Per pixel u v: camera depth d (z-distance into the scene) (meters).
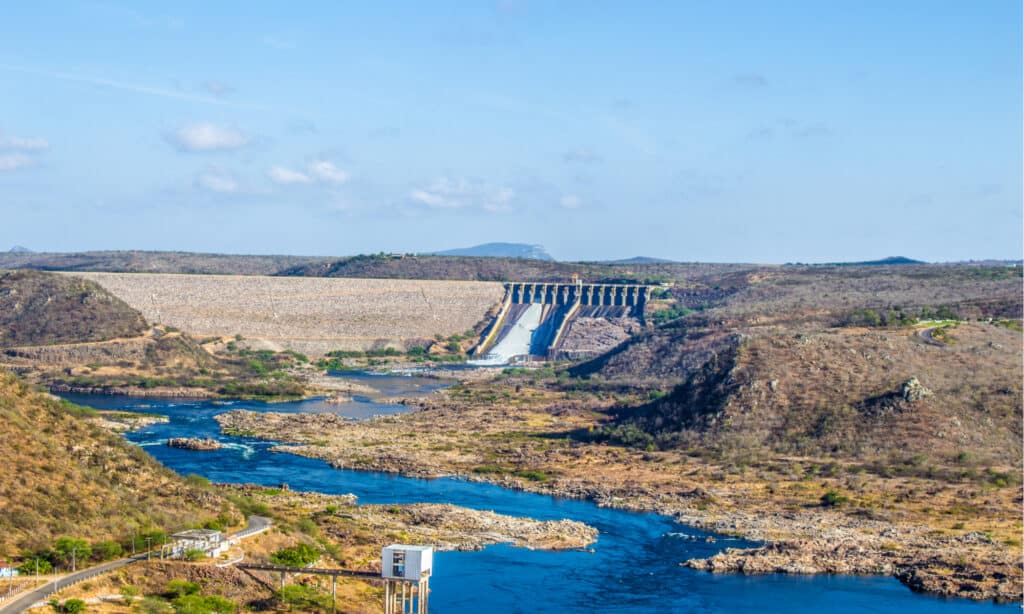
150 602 129.50
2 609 120.50
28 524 143.62
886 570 173.25
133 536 147.38
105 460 171.25
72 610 122.31
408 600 151.75
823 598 159.38
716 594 160.88
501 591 159.50
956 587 163.50
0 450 156.88
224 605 133.00
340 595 147.00
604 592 160.50
